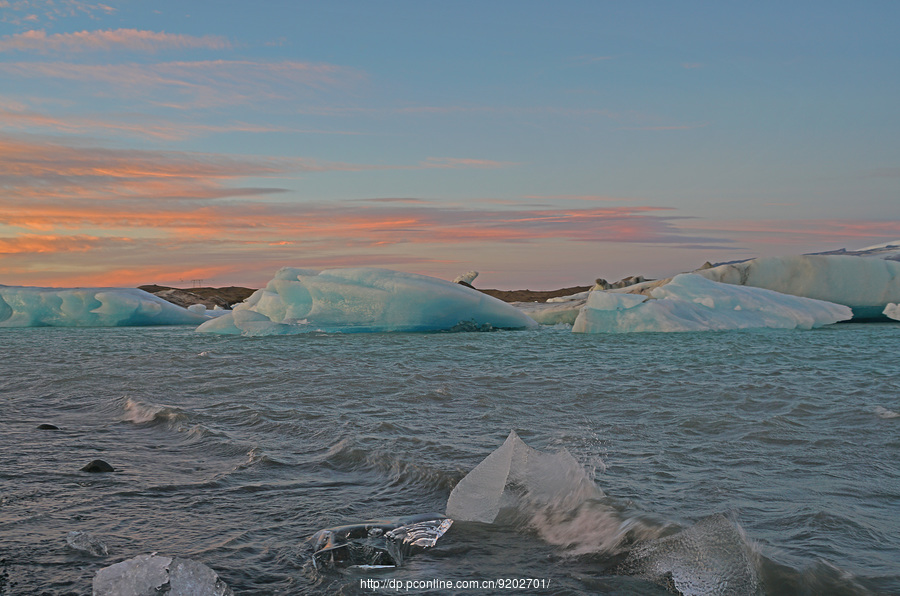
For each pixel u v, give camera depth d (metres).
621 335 25.89
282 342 23.39
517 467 4.58
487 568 3.35
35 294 38.38
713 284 29.55
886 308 30.39
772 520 4.01
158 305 40.22
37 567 3.25
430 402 9.04
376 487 4.83
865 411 7.99
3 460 5.63
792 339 23.17
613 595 3.02
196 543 3.66
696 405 8.79
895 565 3.32
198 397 9.57
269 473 5.22
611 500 4.23
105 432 7.00
